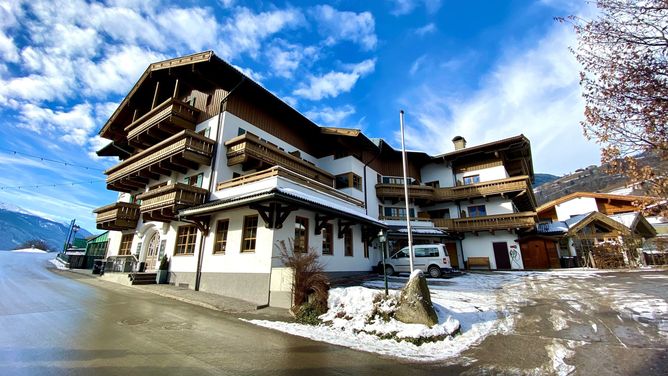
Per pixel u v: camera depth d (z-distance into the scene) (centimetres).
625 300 1068
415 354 651
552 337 730
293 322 921
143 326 817
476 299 1147
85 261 2984
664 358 576
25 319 847
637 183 489
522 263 2533
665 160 464
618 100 495
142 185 2295
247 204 1243
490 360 608
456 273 2083
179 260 1656
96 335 714
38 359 552
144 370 514
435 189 2845
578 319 868
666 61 466
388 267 1962
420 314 802
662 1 453
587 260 2467
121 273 1847
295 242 1383
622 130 496
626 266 2283
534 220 2433
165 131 1905
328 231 1662
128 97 2238
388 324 809
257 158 1639
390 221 2630
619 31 491
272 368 551
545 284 1518
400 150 2866
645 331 739
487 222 2623
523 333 770
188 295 1311
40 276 2045
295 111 2044
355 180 2317
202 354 611
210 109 1847
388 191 2652
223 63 1611
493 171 2788
